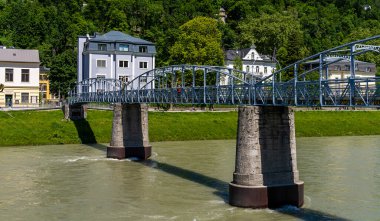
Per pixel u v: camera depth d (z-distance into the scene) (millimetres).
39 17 141375
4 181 41906
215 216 30891
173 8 158750
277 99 31750
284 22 132000
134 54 94125
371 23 185500
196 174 45219
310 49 148750
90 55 91250
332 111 95062
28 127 70000
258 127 32656
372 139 78125
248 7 172875
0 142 65250
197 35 89188
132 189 39000
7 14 142250
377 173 45031
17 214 31781
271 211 32000
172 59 91500
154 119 78750
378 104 25172
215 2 174625
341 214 31078
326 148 64812
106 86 86500
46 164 50812
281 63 114812
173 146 66750
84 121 74812
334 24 175500
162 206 33562
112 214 31672
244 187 32656
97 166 50094
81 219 30594
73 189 39031
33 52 94000
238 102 35594
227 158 55062
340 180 41688
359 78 25781
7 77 89812
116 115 56000
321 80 27906
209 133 77438
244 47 133625
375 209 32219
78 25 141250
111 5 146250
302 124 85812
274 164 33094
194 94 41438
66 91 108438
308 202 34219
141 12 146000
